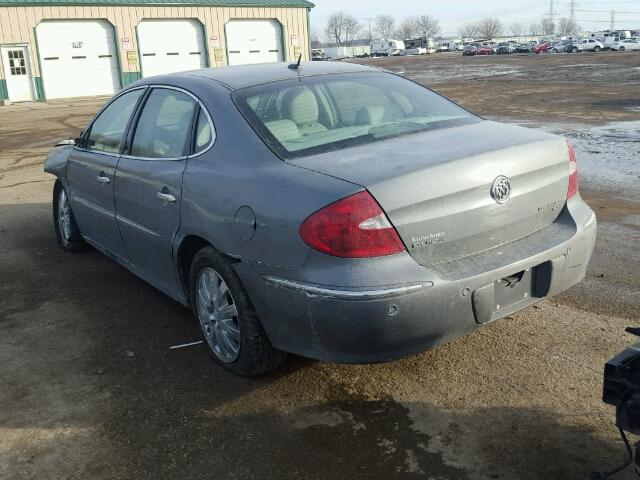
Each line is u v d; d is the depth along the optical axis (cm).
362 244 285
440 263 305
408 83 439
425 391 344
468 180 308
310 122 365
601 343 387
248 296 338
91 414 338
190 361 391
